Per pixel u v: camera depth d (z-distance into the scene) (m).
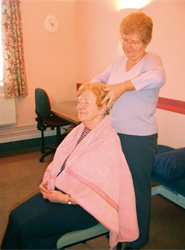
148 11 2.44
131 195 1.09
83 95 1.13
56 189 1.18
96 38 3.26
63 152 1.23
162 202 2.13
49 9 3.32
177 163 1.69
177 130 2.34
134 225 1.10
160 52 2.38
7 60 3.01
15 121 3.32
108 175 1.02
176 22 2.16
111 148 1.05
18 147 3.46
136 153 1.33
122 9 2.47
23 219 0.98
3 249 1.00
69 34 3.61
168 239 1.65
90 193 0.99
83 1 3.36
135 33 1.20
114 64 1.51
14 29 2.96
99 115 1.14
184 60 2.15
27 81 3.38
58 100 3.76
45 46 3.42
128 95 1.31
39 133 3.62
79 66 3.73
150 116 1.34
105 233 1.11
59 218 1.00
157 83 1.16
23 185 2.39
